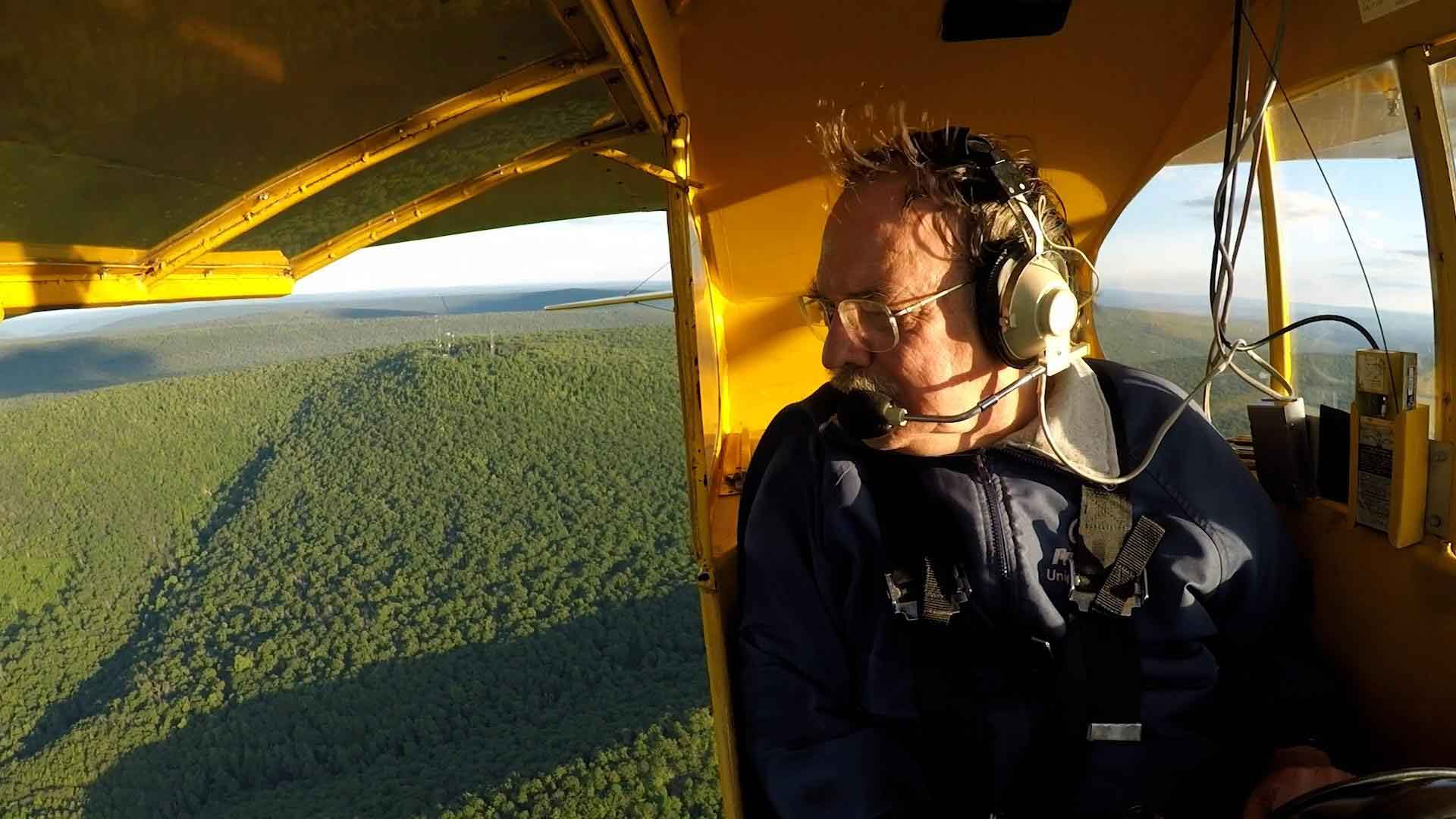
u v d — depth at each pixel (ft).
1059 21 4.39
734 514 4.55
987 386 2.59
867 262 2.50
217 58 2.56
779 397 6.20
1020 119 4.85
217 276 4.08
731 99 4.79
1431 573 2.80
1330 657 3.25
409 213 4.41
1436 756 2.80
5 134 2.58
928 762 2.75
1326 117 3.44
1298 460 3.40
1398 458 2.88
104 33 2.32
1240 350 3.34
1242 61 3.65
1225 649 2.94
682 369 3.24
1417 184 2.92
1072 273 2.77
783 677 2.80
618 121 3.96
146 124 2.79
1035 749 2.64
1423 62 2.87
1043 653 2.61
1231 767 2.77
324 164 3.46
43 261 3.22
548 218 6.63
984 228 2.46
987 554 2.62
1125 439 2.76
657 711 180.96
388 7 2.49
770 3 4.46
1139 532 2.63
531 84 3.15
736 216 5.31
